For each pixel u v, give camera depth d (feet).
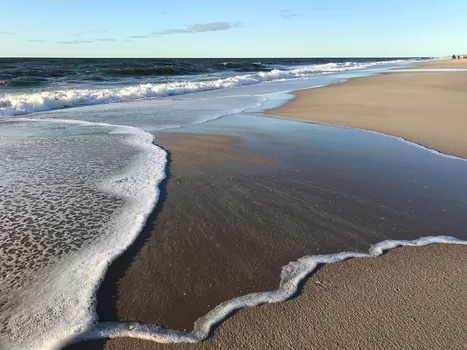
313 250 10.84
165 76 100.32
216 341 7.38
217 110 37.27
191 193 14.94
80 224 12.18
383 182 16.34
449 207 13.79
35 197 14.30
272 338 7.43
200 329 7.71
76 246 10.85
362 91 50.42
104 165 18.38
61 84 71.10
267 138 24.41
